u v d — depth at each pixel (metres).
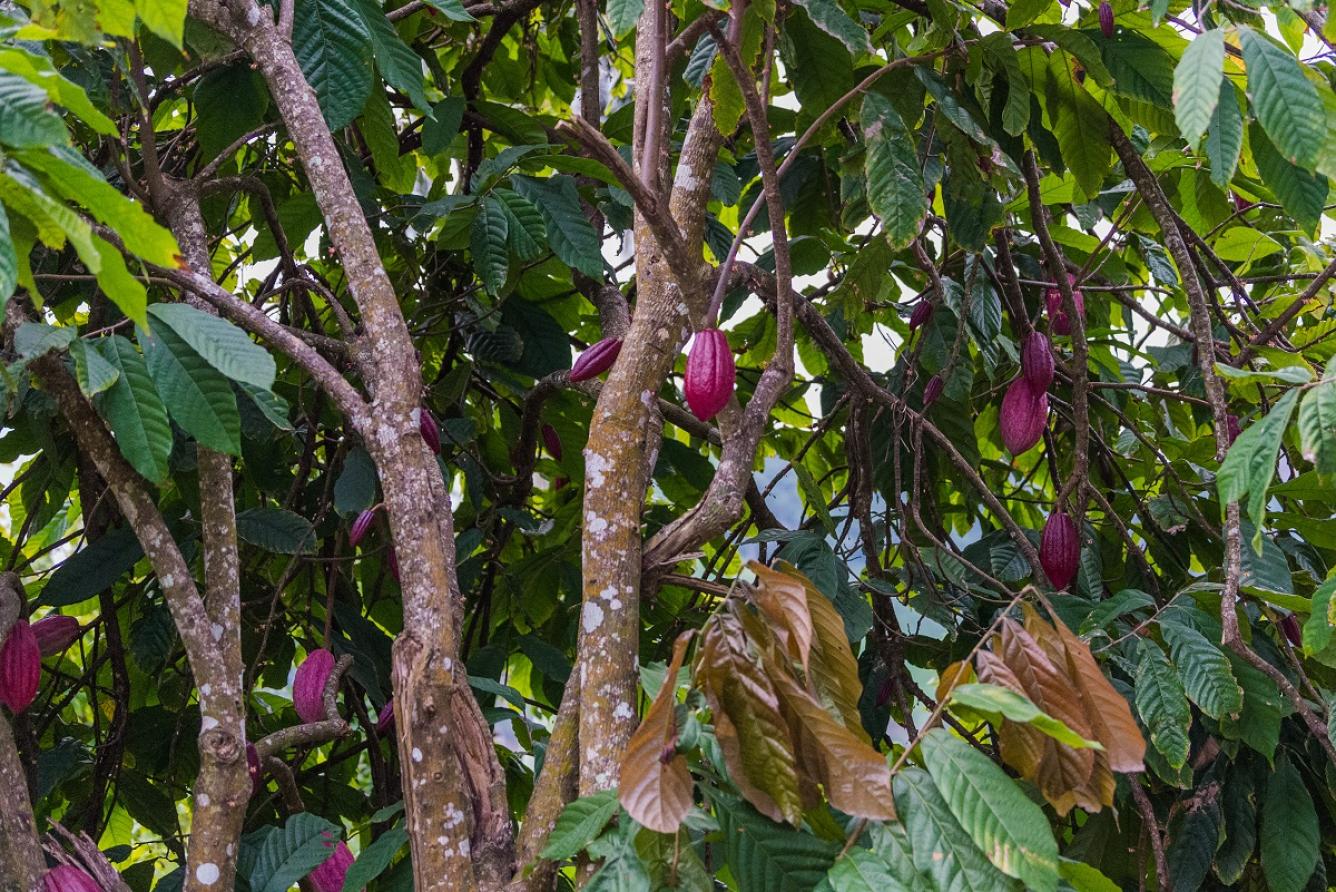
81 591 1.94
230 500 1.53
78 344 1.30
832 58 1.87
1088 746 1.05
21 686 1.58
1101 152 1.97
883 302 2.57
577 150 2.24
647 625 2.60
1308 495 1.83
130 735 2.32
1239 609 1.80
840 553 2.21
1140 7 1.78
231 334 1.33
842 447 2.97
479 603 2.60
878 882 1.06
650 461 1.55
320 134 1.49
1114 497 2.46
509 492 2.61
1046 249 2.03
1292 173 1.66
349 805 2.44
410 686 1.25
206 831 1.37
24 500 2.32
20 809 1.36
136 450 1.33
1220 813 1.84
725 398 1.37
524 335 2.54
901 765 1.16
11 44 1.05
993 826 1.07
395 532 1.33
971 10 1.88
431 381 2.89
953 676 1.27
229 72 1.98
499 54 3.05
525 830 1.33
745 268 1.91
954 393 2.32
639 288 1.49
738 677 1.14
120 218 0.88
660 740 1.13
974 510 2.75
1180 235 2.04
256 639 2.46
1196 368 2.62
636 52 1.71
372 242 1.44
